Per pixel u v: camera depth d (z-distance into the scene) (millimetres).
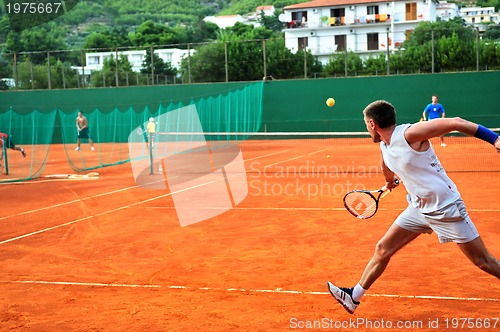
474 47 30125
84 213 9258
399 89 26266
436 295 4863
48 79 30062
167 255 6555
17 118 29000
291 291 5125
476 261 3957
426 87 25984
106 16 106250
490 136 3547
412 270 5590
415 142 3822
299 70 31781
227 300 4953
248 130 27594
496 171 13102
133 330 4332
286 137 27328
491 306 4562
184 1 137250
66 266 6230
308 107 27312
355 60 32312
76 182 13227
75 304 4996
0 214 9422
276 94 27625
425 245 6496
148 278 5703
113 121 28031
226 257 6363
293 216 8484
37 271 6070
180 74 33531
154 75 31719
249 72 31844
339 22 59875
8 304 5043
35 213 9414
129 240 7324
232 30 79875
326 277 5496
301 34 60688
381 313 4504
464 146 21031
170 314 4652
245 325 4352
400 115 26359
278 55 31703
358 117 26719
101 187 12234
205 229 7832
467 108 25625
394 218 8094
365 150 20016
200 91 28469
